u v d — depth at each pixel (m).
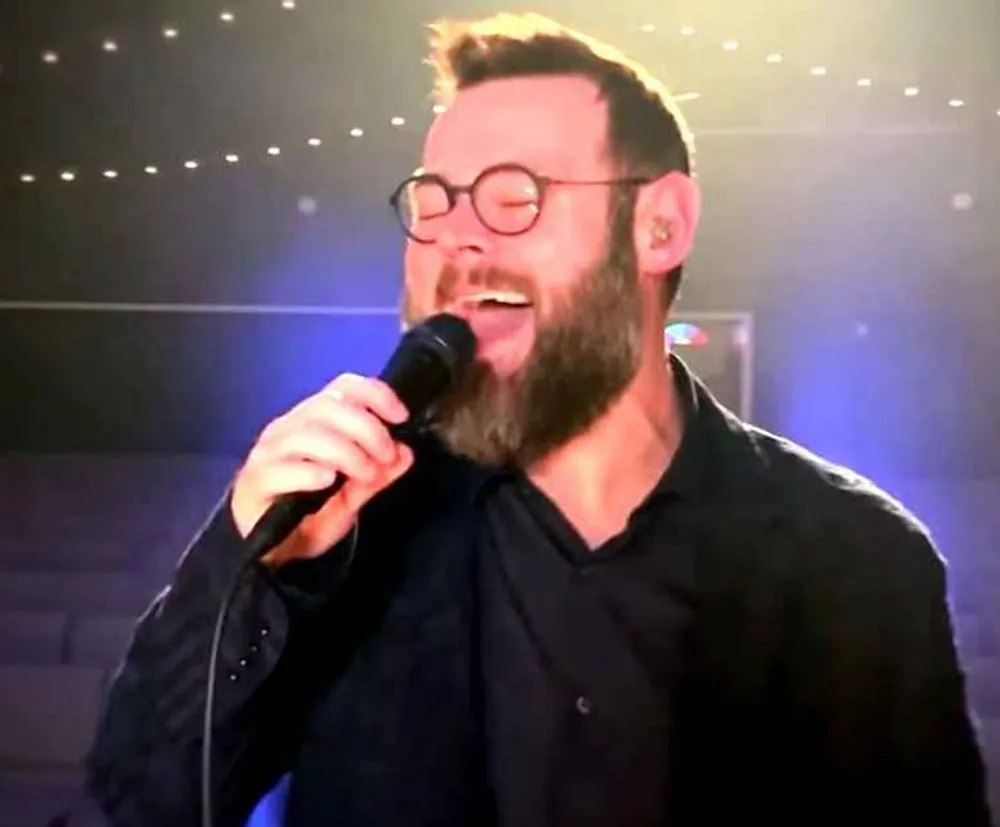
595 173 0.84
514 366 0.83
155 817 0.79
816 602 0.90
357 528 0.86
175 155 3.31
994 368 3.34
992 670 2.45
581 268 0.83
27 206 3.38
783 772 0.89
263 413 3.49
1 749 2.31
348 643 0.88
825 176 3.27
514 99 0.85
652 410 0.89
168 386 3.50
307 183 3.32
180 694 0.78
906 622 0.91
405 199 0.88
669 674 0.87
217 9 3.16
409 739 0.86
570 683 0.86
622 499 0.90
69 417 3.53
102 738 0.81
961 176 3.23
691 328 3.36
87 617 2.61
